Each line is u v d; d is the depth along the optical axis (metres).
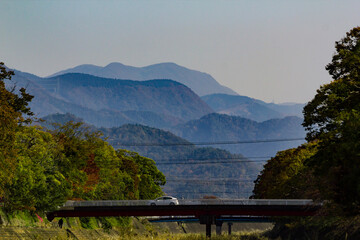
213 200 185.62
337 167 75.69
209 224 191.25
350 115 93.38
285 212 176.50
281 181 197.50
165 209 184.62
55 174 160.50
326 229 134.88
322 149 105.56
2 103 120.06
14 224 140.50
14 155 118.81
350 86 107.56
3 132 115.25
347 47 111.88
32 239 138.00
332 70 112.44
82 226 198.38
